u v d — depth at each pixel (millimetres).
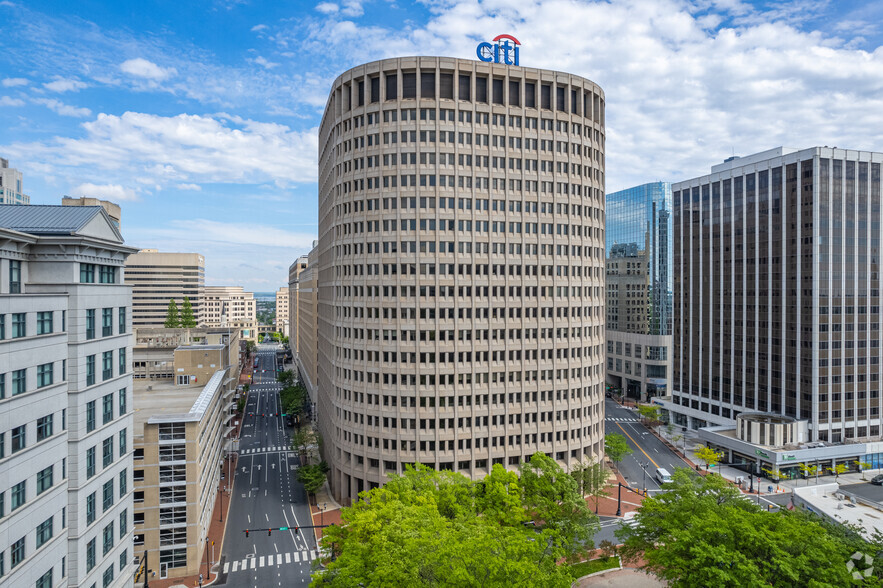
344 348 98750
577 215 102438
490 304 94938
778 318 121688
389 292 93625
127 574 51906
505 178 96375
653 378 182375
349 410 97000
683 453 128625
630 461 122375
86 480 45000
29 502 37969
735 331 134000
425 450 92562
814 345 112938
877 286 117625
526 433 96250
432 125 93688
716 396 139875
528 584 40219
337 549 63312
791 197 118250
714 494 64062
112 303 50188
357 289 96562
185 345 145625
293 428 156875
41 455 39562
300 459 127188
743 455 116562
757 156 131125
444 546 44156
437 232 93125
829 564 43094
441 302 93188
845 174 115062
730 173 135500
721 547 44938
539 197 98438
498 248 96062
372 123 95438
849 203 115375
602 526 86812
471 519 57438
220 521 91375
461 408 93375
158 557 72438
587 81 103688
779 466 109188
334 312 102125
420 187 93438
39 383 40000
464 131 94750
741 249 132250
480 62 95438
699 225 146125
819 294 112750
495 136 96500
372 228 95000
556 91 100125
